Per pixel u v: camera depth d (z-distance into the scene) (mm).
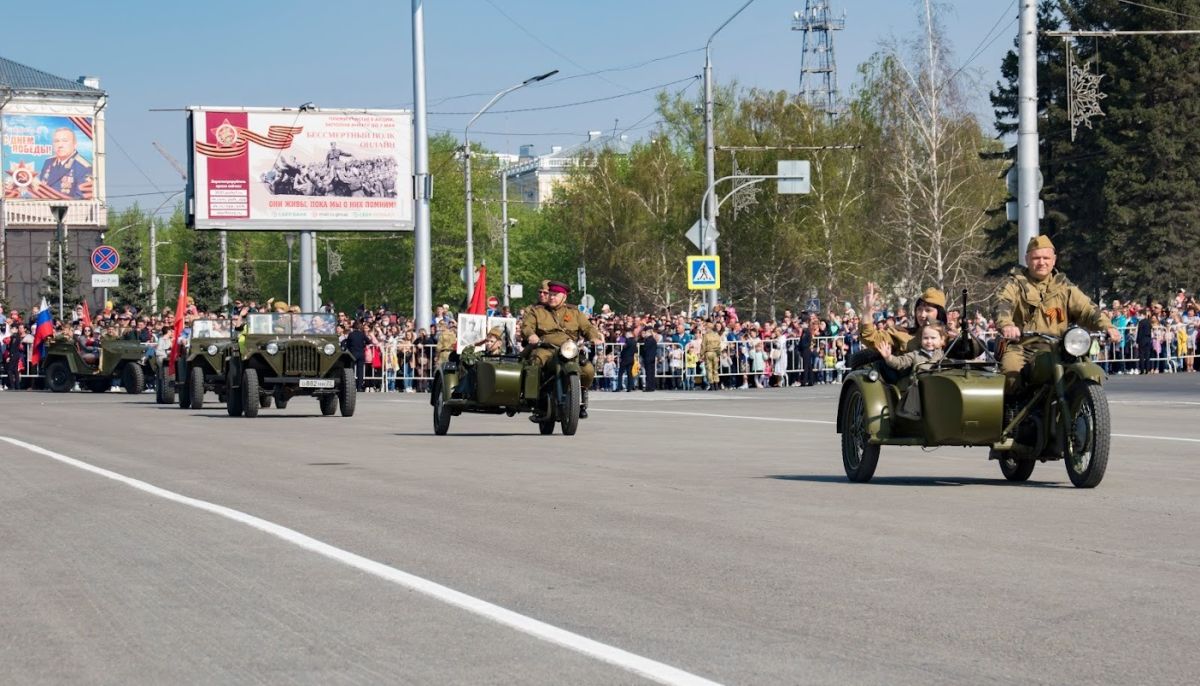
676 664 6086
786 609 7285
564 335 21344
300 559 9055
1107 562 8633
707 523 10594
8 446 19609
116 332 45500
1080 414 12688
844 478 14078
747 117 83000
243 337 28703
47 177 95438
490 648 6453
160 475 14938
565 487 13344
